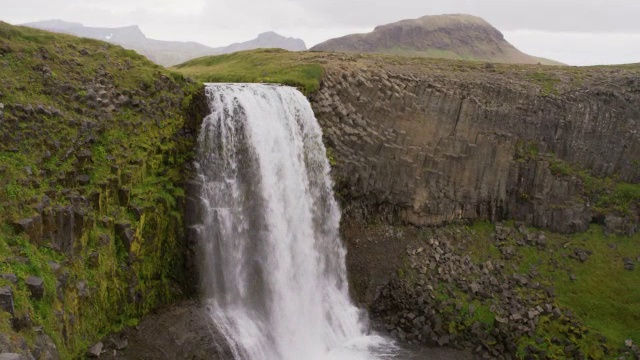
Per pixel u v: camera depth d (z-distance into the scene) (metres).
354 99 45.91
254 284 33.69
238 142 35.09
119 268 25.81
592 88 52.53
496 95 50.72
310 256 38.41
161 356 25.86
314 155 40.91
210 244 31.59
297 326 34.84
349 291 39.44
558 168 47.31
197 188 31.69
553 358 33.88
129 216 26.80
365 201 43.47
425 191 44.88
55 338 19.00
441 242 43.41
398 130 45.62
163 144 31.02
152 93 31.81
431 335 35.62
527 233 44.78
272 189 36.62
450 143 46.62
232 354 28.39
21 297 17.47
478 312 37.12
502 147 47.09
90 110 27.30
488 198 46.41
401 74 50.97
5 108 22.91
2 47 26.44
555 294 39.28
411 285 39.16
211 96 34.81
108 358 23.77
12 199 20.27
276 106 38.22
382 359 33.22
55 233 21.69
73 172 24.06
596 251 42.97
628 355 34.19
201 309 29.98
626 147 48.81
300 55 59.44
